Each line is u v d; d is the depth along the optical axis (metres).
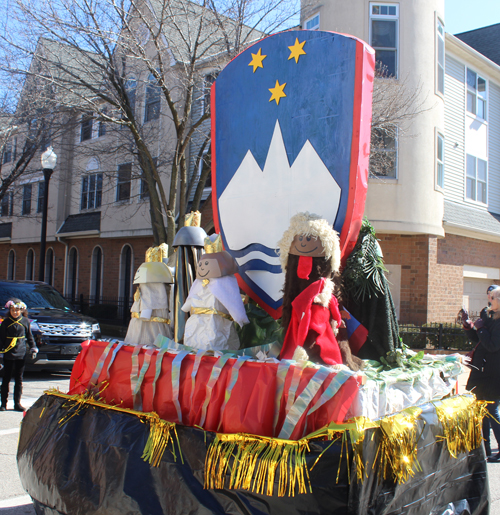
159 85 10.98
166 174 15.55
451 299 14.77
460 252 15.31
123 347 3.32
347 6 13.10
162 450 2.61
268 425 2.46
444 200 15.73
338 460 2.19
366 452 2.23
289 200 3.35
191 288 3.45
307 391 2.38
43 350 8.99
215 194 3.88
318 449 2.21
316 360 2.70
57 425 3.24
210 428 2.62
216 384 2.68
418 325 13.34
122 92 11.41
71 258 21.50
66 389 8.33
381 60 13.12
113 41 10.31
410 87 13.02
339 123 3.11
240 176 3.69
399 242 13.65
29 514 3.85
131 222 17.70
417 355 3.22
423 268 13.49
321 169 3.19
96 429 3.00
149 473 2.60
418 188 13.13
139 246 17.98
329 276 2.87
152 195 11.64
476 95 17.53
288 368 2.47
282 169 3.41
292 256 2.94
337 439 2.24
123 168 17.33
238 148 3.71
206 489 2.40
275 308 3.42
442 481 2.82
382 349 3.06
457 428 2.90
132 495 2.59
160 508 2.49
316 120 3.23
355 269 2.97
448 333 11.95
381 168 12.91
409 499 2.52
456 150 16.47
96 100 12.10
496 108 18.62
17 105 13.45
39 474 3.11
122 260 18.77
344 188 3.06
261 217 3.53
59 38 10.55
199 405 2.73
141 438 2.75
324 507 2.14
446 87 16.17
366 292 3.01
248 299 3.65
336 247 2.85
